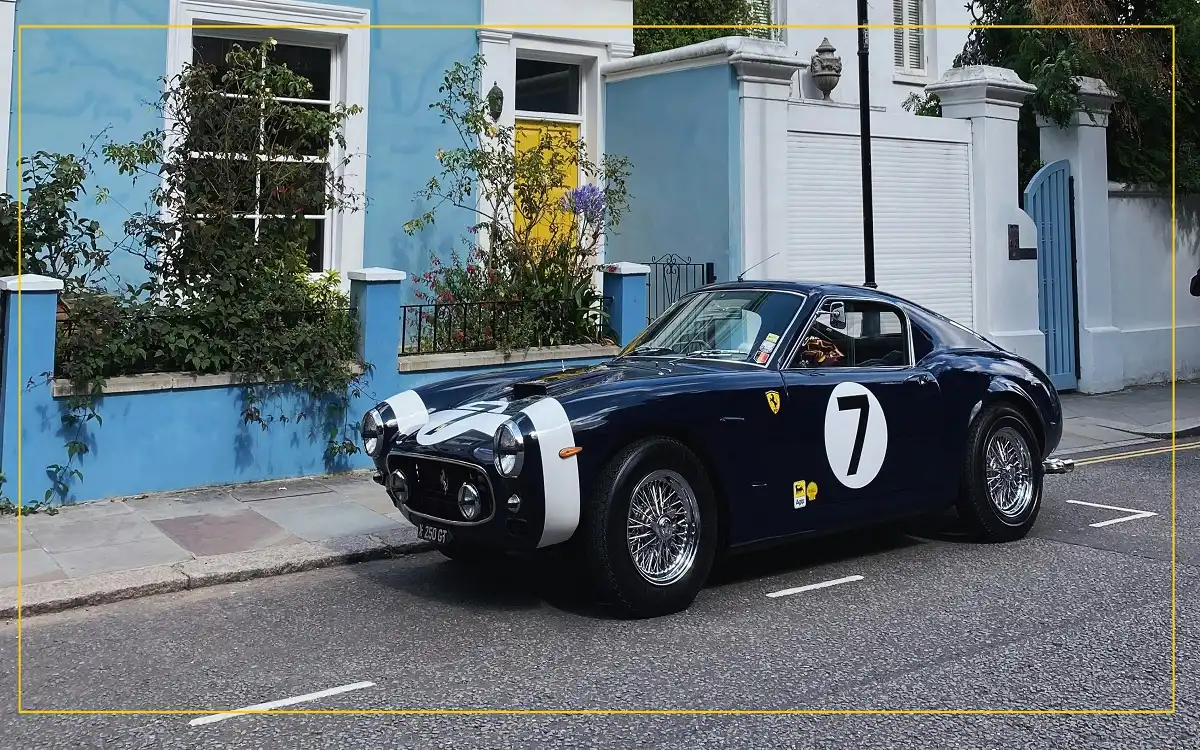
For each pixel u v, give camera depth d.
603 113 12.65
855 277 12.32
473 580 6.28
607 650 4.98
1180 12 14.05
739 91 11.30
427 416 5.88
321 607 5.76
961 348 6.98
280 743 3.99
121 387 7.80
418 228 10.93
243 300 8.40
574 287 10.16
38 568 6.25
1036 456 7.18
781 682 4.56
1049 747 3.91
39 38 9.05
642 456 5.31
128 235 8.98
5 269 7.85
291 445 8.62
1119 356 14.31
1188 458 10.30
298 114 8.70
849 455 6.14
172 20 9.65
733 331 6.37
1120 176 14.86
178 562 6.38
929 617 5.45
